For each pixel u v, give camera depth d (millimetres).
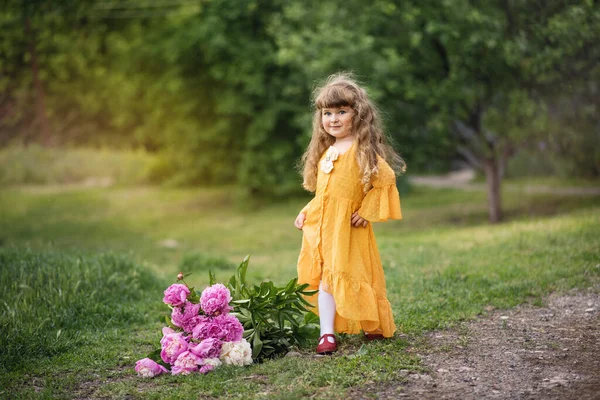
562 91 10391
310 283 3938
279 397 3035
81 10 17766
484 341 3885
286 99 15750
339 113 3842
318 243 3805
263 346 3826
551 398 2965
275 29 13844
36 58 21234
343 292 3668
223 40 15133
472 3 10227
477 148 11852
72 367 3764
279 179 16312
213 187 20766
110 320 4820
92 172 23094
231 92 16203
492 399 2992
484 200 15391
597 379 3160
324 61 10914
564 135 10758
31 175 21875
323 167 3867
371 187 3760
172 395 3178
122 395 3258
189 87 17750
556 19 9562
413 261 6754
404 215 14195
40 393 3293
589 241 6512
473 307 4645
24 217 15180
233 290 3914
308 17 12562
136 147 26219
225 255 10203
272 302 3822
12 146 22969
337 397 3053
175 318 3605
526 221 9828
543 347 3713
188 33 16578
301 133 15492
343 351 3791
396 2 10883
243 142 17422
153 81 19297
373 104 3990
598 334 3895
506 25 10266
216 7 15469
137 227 14070
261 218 15031
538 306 4617
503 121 10664
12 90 22469
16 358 3875
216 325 3549
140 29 20781
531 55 9891
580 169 16125
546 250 6355
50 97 23938
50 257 6105
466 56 10273
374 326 3805
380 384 3217
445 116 10789
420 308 4672
